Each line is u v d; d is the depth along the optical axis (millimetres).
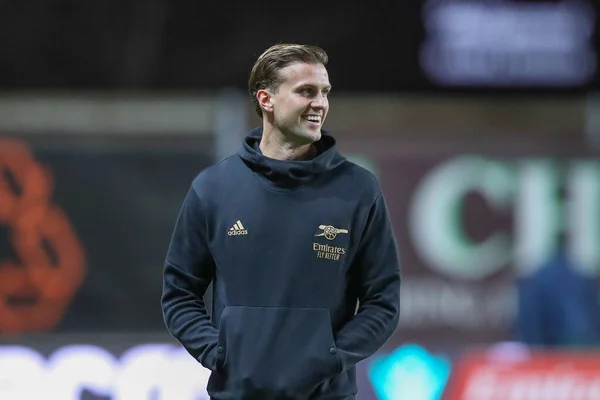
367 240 9789
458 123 27234
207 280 10125
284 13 26094
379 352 21891
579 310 24641
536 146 24953
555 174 24938
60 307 23312
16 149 23375
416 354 21938
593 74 26219
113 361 22281
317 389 9438
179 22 26062
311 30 26125
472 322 24578
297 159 9844
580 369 22000
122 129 23953
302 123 9586
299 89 9539
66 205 23438
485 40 26203
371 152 24609
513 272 24766
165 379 22203
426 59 26172
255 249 9477
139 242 23531
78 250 23422
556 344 24578
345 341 9461
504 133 24891
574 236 24875
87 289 23406
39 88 25734
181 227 9992
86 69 25906
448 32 26125
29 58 25750
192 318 9828
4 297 23219
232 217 9594
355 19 26062
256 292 9414
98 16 25969
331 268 9469
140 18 26031
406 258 24625
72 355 22250
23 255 23312
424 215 24672
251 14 26078
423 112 26812
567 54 26188
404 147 24656
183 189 23672
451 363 21906
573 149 24984
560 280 24719
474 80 26250
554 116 27266
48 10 25828
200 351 9656
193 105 25484
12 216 23312
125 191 23578
